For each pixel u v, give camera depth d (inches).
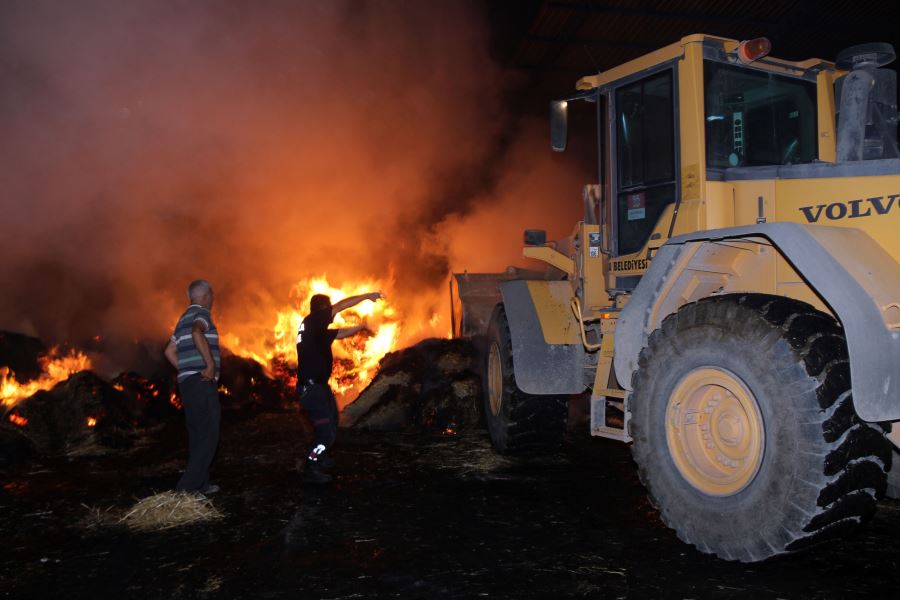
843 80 164.7
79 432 293.1
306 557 150.5
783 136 190.2
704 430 147.0
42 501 203.5
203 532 169.8
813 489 126.6
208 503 190.4
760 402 134.4
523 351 228.5
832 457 126.3
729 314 142.4
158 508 182.1
